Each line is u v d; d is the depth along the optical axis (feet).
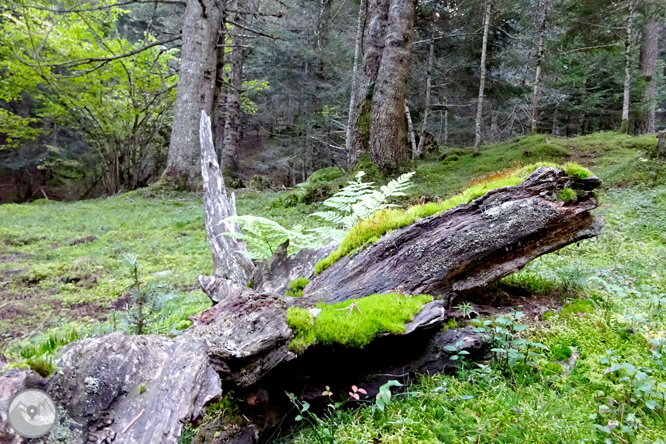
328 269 8.69
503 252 8.21
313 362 6.23
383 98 32.68
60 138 71.20
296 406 5.86
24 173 69.87
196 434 5.77
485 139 77.41
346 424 5.69
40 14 42.91
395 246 8.30
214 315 6.21
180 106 40.40
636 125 60.85
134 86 51.21
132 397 4.27
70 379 4.09
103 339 4.68
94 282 15.88
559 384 6.21
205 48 40.47
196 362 4.92
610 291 9.37
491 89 52.29
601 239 15.14
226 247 11.48
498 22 48.91
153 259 18.67
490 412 5.67
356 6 55.77
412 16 33.04
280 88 67.51
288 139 78.33
